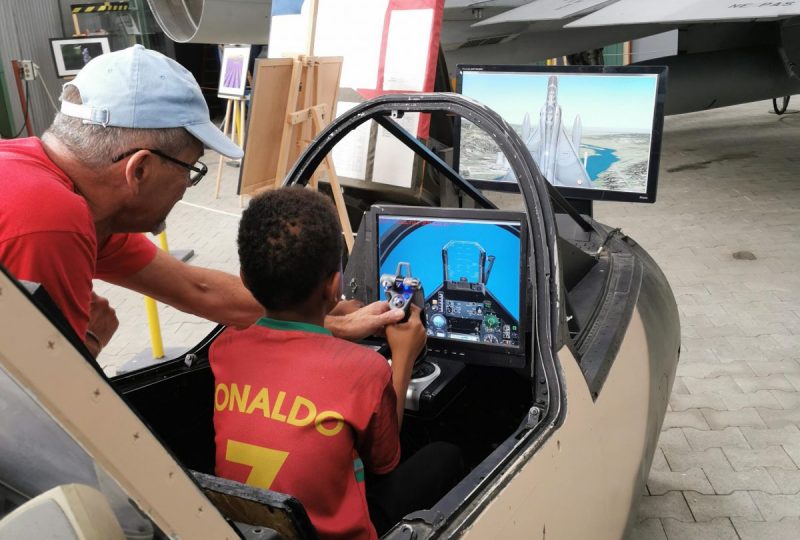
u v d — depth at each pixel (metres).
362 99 4.78
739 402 3.46
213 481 1.20
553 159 3.55
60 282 1.35
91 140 1.42
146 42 10.91
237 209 7.30
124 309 4.98
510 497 1.43
